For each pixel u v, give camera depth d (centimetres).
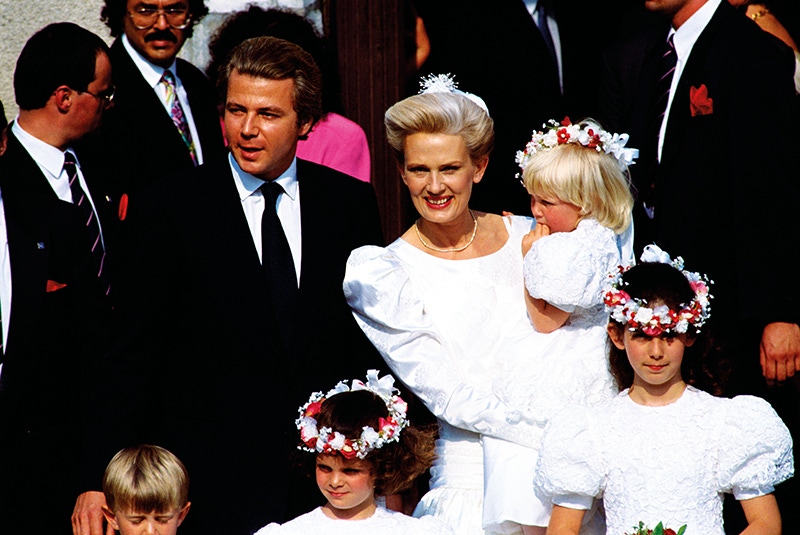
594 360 1828
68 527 2083
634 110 2367
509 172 2609
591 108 2831
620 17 2823
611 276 1780
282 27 2445
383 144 2694
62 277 2055
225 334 1858
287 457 1841
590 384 1811
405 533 1723
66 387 2078
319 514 1748
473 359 1875
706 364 1766
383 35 2680
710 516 1684
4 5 2602
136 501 1817
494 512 1764
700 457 1684
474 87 2627
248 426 1845
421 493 2331
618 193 1884
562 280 1794
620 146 1928
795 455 2439
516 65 2612
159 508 1823
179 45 2298
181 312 1880
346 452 1683
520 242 1959
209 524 1844
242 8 2652
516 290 1920
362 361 1959
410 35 2836
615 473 1697
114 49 2292
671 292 1702
